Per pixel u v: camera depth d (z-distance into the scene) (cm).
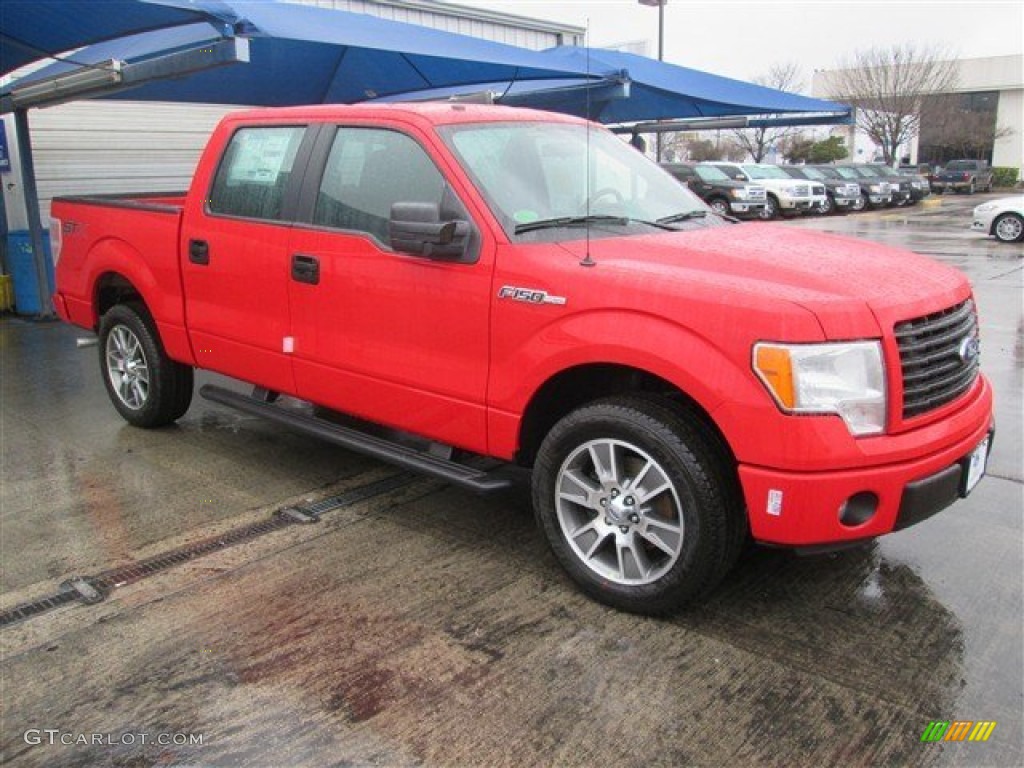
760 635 326
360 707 286
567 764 259
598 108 1104
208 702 289
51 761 262
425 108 415
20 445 550
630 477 338
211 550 400
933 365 319
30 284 993
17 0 624
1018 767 256
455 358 373
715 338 299
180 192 689
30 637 328
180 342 517
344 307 414
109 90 739
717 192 2506
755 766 257
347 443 428
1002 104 5553
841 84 4928
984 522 425
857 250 373
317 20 688
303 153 441
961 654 313
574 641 323
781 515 296
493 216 363
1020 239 1822
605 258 343
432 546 404
